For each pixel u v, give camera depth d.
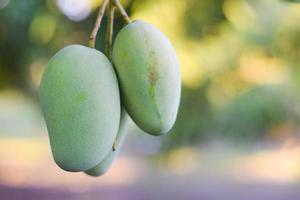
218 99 1.95
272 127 2.22
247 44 1.89
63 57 0.66
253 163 4.42
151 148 2.25
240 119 2.07
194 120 1.91
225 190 4.01
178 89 0.69
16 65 1.72
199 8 1.62
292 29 1.98
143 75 0.67
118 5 0.70
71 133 0.64
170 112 0.68
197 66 1.81
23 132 6.97
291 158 4.41
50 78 0.65
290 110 2.17
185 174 4.25
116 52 0.68
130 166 4.79
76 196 3.92
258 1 1.80
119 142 0.72
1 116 6.73
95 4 1.44
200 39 1.70
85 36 1.53
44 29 1.58
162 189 4.06
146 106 0.67
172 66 0.68
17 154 5.67
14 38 1.60
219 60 1.86
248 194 3.93
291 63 2.06
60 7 1.51
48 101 0.65
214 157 4.22
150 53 0.67
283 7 1.91
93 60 0.66
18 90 1.98
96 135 0.64
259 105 2.09
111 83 0.66
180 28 1.67
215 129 2.01
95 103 0.64
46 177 4.49
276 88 2.12
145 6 1.51
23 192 3.98
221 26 1.69
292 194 3.91
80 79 0.65
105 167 0.72
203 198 3.83
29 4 1.50
